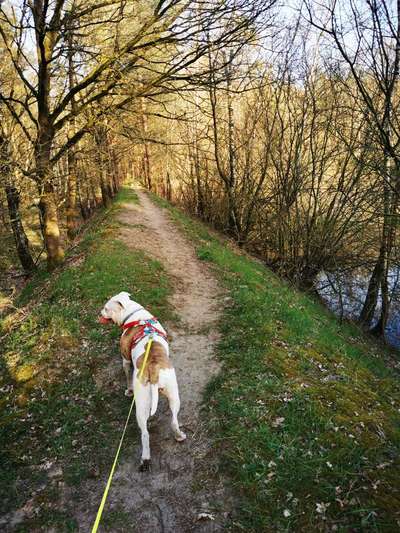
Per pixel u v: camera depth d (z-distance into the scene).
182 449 5.08
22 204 15.22
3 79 13.70
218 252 15.09
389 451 4.95
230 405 5.62
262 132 20.34
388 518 4.00
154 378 4.59
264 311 9.00
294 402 5.64
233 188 20.92
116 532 4.17
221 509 4.25
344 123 14.95
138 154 33.97
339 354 8.30
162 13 8.98
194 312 9.30
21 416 6.02
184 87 9.85
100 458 5.09
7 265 20.94
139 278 10.74
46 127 11.60
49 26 9.90
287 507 4.17
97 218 25.36
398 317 17.28
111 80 10.15
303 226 17.92
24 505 4.56
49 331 8.18
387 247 13.88
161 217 21.86
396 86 12.20
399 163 10.29
